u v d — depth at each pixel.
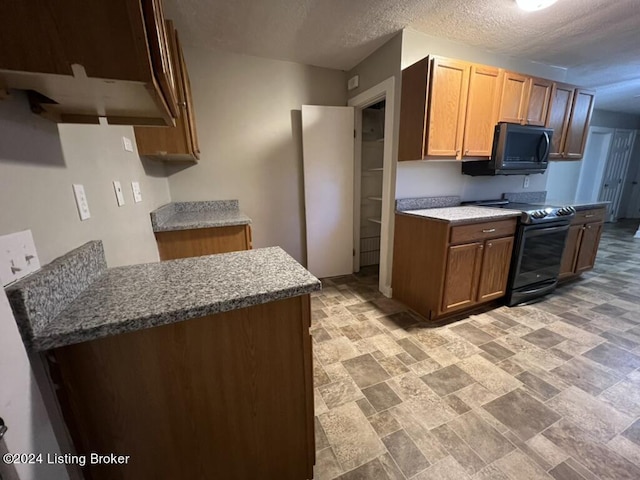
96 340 0.67
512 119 2.36
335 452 1.17
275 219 3.02
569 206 2.53
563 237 2.52
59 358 0.65
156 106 0.73
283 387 0.89
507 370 1.64
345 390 1.51
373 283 3.05
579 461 1.11
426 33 2.17
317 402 1.43
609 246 4.26
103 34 0.49
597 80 3.35
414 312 2.37
